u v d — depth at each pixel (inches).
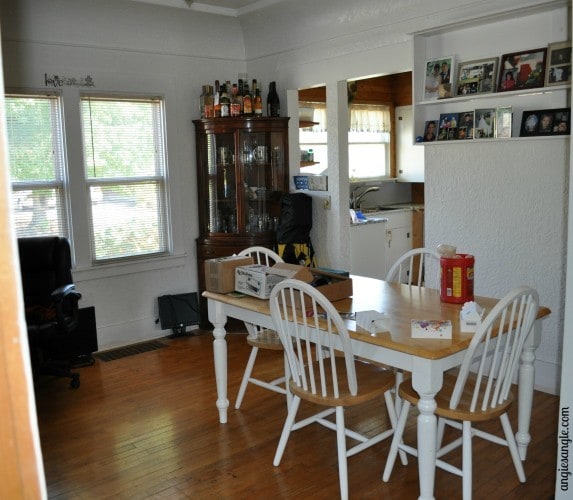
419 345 85.5
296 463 111.2
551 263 135.3
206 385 152.3
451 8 146.8
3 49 159.6
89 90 176.7
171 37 191.3
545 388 139.3
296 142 203.9
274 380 145.6
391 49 164.1
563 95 128.9
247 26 201.9
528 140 133.1
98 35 176.4
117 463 113.0
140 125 189.8
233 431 125.2
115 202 186.9
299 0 178.1
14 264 17.3
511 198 140.5
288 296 111.7
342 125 186.5
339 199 189.8
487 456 111.6
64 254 154.6
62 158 174.6
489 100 141.6
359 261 229.8
